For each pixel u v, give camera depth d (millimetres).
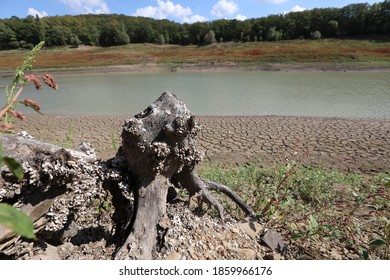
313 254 2141
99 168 1793
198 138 6668
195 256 1793
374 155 5473
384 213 2336
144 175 1845
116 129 7645
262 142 6328
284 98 12617
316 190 3266
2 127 836
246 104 11430
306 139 6469
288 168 2650
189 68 27531
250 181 3510
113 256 1669
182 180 2119
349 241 2227
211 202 2166
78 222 2111
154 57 33938
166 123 1782
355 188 3184
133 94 14484
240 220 2355
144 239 1690
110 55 35906
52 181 1492
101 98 13414
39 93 14883
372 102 11359
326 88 15422
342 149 5812
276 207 2451
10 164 611
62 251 1746
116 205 1990
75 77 23094
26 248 1556
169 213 2043
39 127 7895
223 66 27969
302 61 28312
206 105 11336
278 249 2094
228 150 5852
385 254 2078
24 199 1470
